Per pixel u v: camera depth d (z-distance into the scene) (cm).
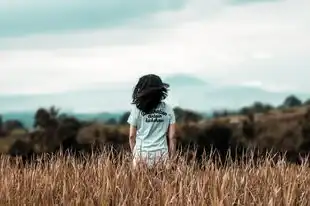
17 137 4269
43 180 920
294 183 838
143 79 1048
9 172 989
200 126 4247
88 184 890
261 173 908
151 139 1052
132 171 921
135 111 1055
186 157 932
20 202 850
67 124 4044
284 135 4959
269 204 777
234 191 815
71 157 997
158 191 839
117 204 821
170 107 1057
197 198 809
